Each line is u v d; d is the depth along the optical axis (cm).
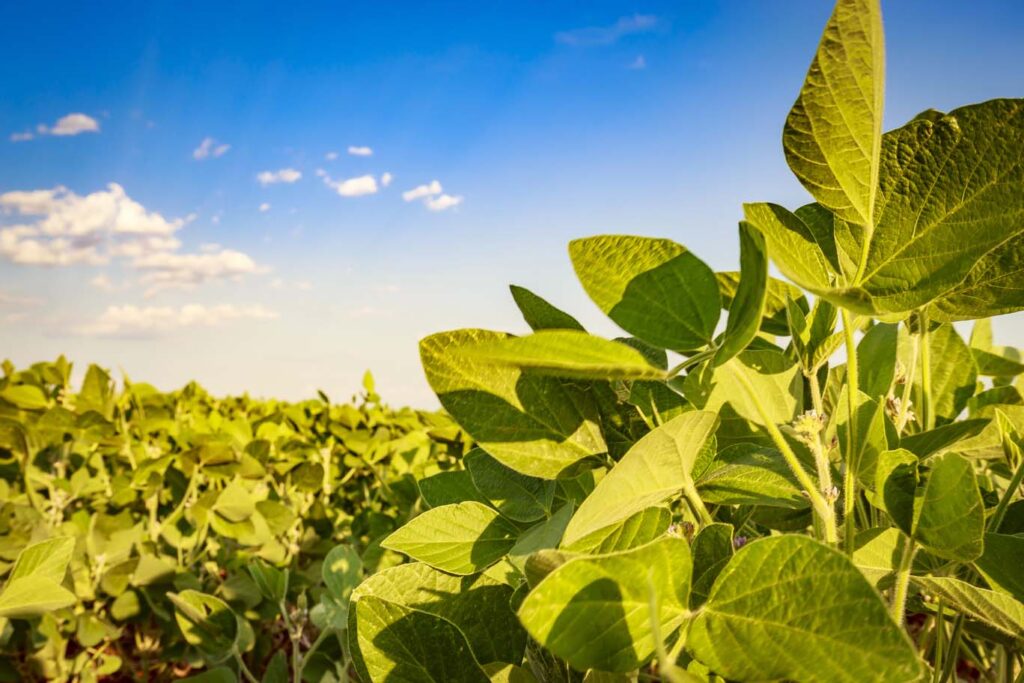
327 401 530
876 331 148
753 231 76
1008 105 87
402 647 95
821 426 104
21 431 388
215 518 391
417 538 115
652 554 75
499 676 105
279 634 425
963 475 90
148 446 522
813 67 86
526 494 119
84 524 406
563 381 107
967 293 111
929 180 93
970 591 94
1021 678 117
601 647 74
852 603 69
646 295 91
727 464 116
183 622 290
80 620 376
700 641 77
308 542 439
